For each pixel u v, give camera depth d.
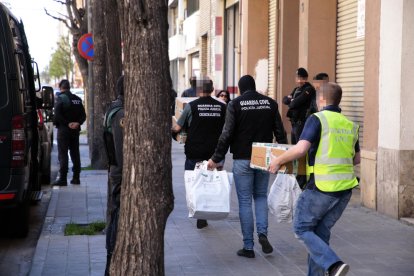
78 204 12.06
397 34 9.88
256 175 8.05
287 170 6.18
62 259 8.05
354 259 7.86
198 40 34.69
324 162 6.02
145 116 5.05
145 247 5.16
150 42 5.02
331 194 6.01
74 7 24.97
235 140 7.91
